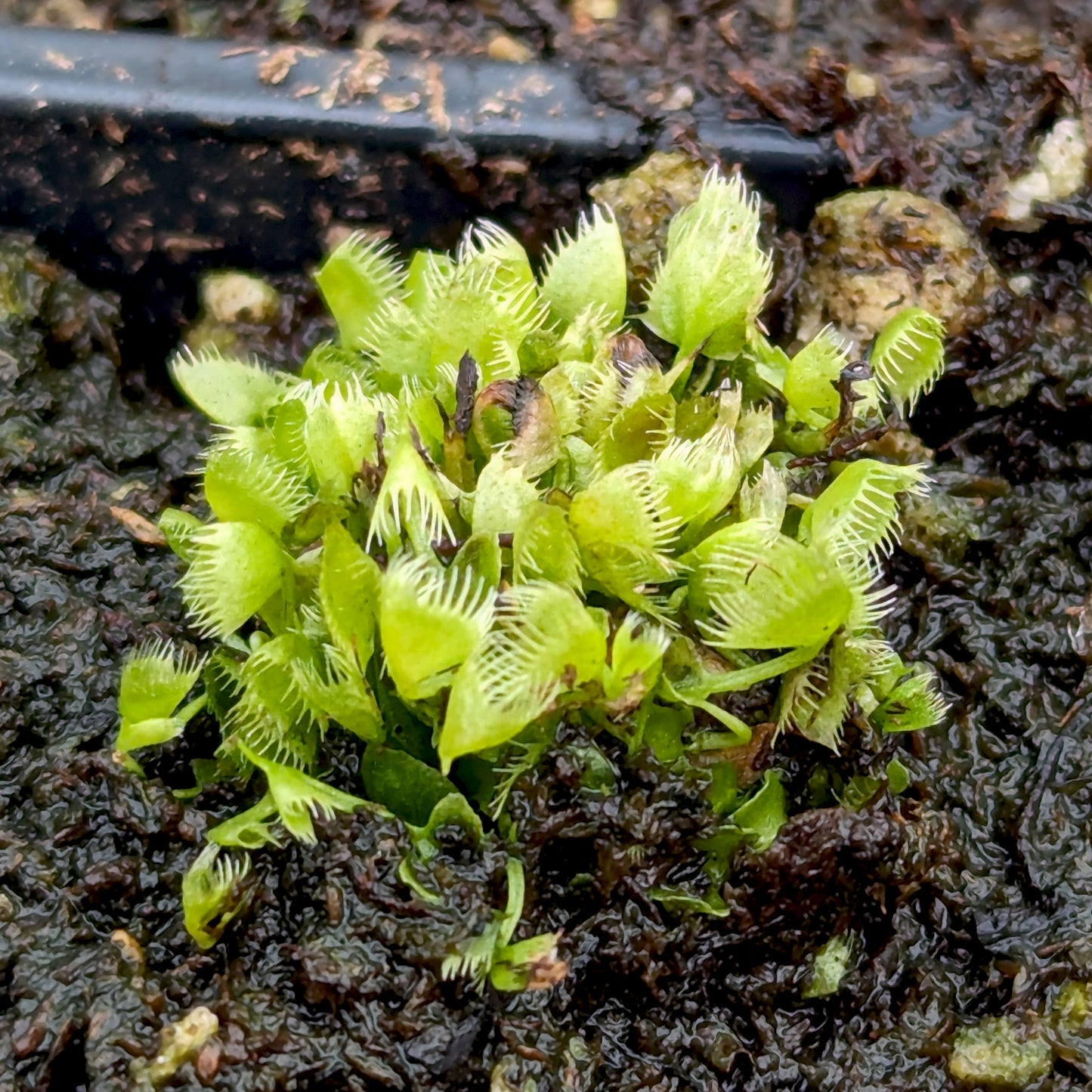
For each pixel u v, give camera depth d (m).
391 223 0.13
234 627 0.10
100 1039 0.10
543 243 0.13
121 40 0.12
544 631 0.09
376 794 0.10
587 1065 0.10
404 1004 0.10
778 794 0.10
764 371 0.11
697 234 0.10
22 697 0.11
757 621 0.09
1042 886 0.11
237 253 0.13
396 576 0.09
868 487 0.10
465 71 0.13
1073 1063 0.10
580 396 0.10
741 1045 0.10
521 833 0.10
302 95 0.12
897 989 0.10
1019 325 0.12
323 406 0.10
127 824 0.10
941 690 0.11
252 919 0.10
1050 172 0.13
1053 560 0.12
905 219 0.12
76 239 0.12
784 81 0.13
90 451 0.12
